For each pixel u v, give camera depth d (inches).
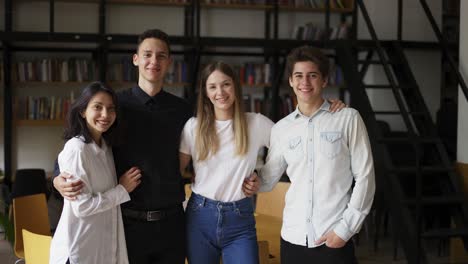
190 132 115.0
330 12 325.4
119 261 108.4
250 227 114.6
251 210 115.9
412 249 196.1
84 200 100.9
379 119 313.9
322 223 102.6
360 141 103.0
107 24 305.4
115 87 302.7
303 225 104.3
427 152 246.5
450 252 227.5
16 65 284.2
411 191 250.5
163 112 114.9
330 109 104.9
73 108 104.1
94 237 105.2
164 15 312.5
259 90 324.2
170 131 114.7
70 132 104.8
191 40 278.7
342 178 103.2
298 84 104.8
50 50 292.4
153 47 112.7
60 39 265.6
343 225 100.4
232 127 113.0
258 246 120.3
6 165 283.6
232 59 322.3
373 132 228.2
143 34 114.8
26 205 170.9
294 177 106.7
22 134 298.5
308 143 104.5
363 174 101.9
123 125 110.0
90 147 104.0
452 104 270.1
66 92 299.0
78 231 103.9
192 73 293.6
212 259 114.3
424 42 291.0
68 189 100.1
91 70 292.4
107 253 107.0
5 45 274.8
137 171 108.6
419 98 254.5
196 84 302.7
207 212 112.6
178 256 115.6
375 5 318.3
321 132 103.6
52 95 297.6
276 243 143.1
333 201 102.6
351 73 256.8
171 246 114.3
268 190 117.1
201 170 113.4
